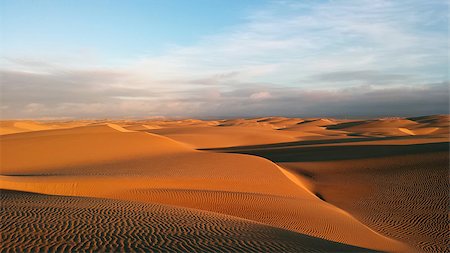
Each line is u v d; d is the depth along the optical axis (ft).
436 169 94.94
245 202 64.69
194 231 37.14
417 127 379.55
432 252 50.96
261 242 34.55
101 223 37.58
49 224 35.99
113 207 46.60
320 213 61.77
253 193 72.13
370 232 56.18
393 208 71.92
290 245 34.50
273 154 151.33
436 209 70.23
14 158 107.34
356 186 88.58
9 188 61.46
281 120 579.07
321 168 107.65
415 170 96.07
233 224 42.01
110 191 68.18
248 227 41.01
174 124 552.00
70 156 111.34
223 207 62.34
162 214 44.42
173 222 40.40
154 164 98.89
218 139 231.50
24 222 36.19
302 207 64.39
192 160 106.73
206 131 271.90
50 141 132.98
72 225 36.09
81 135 144.97
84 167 93.35
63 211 41.91
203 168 94.22
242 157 113.91
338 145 153.69
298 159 129.18
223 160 107.34
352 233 53.57
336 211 65.57
